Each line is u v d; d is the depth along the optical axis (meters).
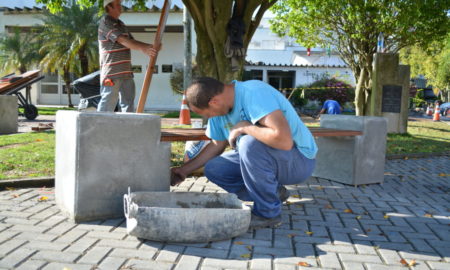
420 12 9.71
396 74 10.73
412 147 8.20
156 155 3.19
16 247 2.53
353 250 2.69
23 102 12.11
